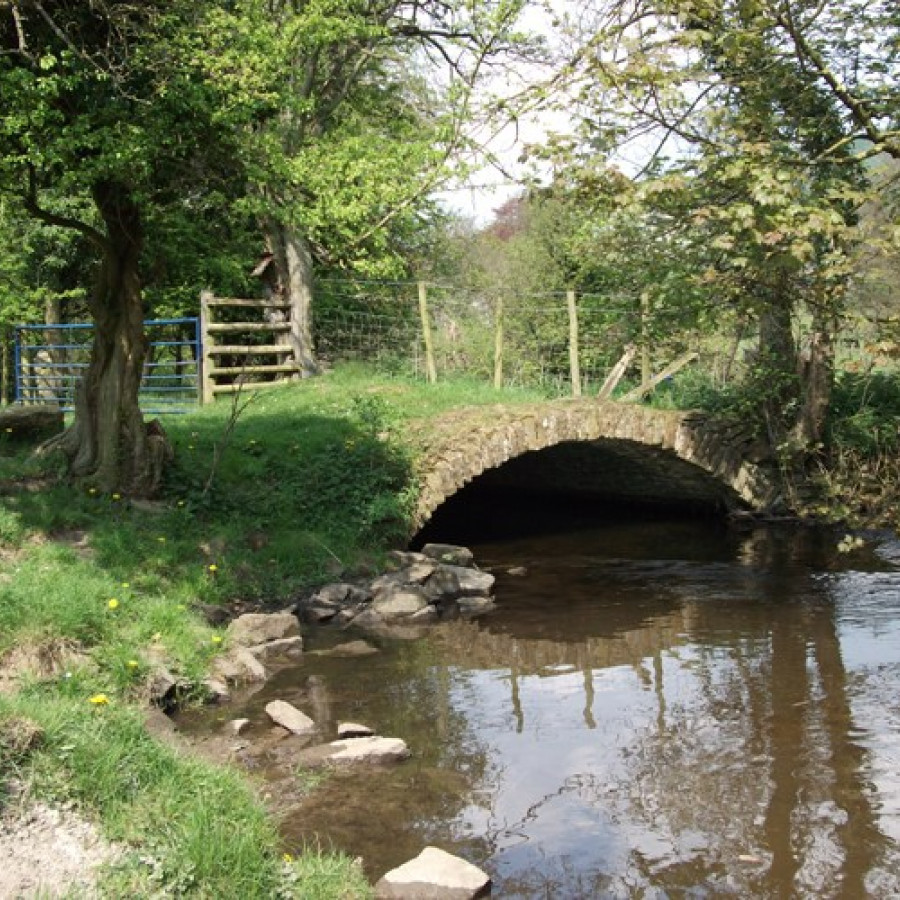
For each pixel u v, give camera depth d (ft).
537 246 68.33
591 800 19.22
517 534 49.01
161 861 14.24
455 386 49.52
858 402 50.19
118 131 27.91
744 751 21.43
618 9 26.99
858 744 21.65
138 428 34.40
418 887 15.61
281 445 40.29
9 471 33.73
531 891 15.93
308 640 30.30
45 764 15.69
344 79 62.18
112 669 22.72
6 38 28.30
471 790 19.62
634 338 37.76
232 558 32.83
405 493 38.24
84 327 55.21
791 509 49.21
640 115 26.66
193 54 28.66
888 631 30.55
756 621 32.14
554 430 41.93
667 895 15.85
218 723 23.03
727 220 24.80
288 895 14.69
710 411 48.83
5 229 62.28
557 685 26.22
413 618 32.73
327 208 48.06
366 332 58.75
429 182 49.96
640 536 48.19
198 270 61.67
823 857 16.99
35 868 13.84
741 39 25.40
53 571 26.02
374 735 22.45
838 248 24.49
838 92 26.27
